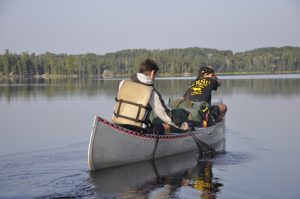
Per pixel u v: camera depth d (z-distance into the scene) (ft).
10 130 33.45
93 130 18.88
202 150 23.86
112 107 51.19
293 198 15.69
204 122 26.17
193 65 363.56
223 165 20.80
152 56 364.58
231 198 15.69
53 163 20.95
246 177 18.51
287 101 56.13
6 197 15.87
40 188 16.90
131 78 21.21
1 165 20.57
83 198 15.74
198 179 18.25
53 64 411.34
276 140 27.43
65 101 61.98
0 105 57.11
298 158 22.18
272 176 18.65
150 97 20.81
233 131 31.53
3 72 403.13
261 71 404.16
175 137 23.02
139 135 20.75
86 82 162.20
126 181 17.93
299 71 407.03
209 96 28.30
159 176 18.69
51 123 37.52
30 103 59.62
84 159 21.81
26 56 407.03
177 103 27.09
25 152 23.91
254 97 64.49
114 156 20.02
